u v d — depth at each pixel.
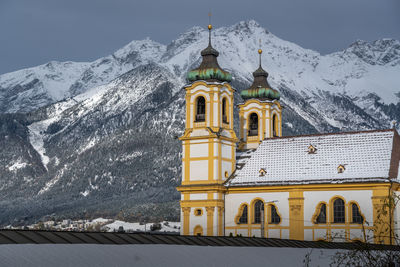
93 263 55.81
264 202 128.62
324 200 123.44
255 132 147.88
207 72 135.50
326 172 125.56
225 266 64.62
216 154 132.00
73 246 58.19
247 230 129.88
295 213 125.38
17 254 52.78
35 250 54.78
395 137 127.69
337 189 122.38
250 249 72.94
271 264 69.25
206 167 132.50
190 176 134.00
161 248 64.69
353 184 120.56
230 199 132.12
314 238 123.38
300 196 125.25
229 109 137.62
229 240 82.06
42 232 64.06
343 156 127.12
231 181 133.12
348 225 120.50
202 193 132.25
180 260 62.53
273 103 149.38
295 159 131.25
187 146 134.88
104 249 59.66
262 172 131.50
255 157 136.38
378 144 126.44
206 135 132.62
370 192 119.56
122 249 60.88
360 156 125.62
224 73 137.25
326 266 70.88
